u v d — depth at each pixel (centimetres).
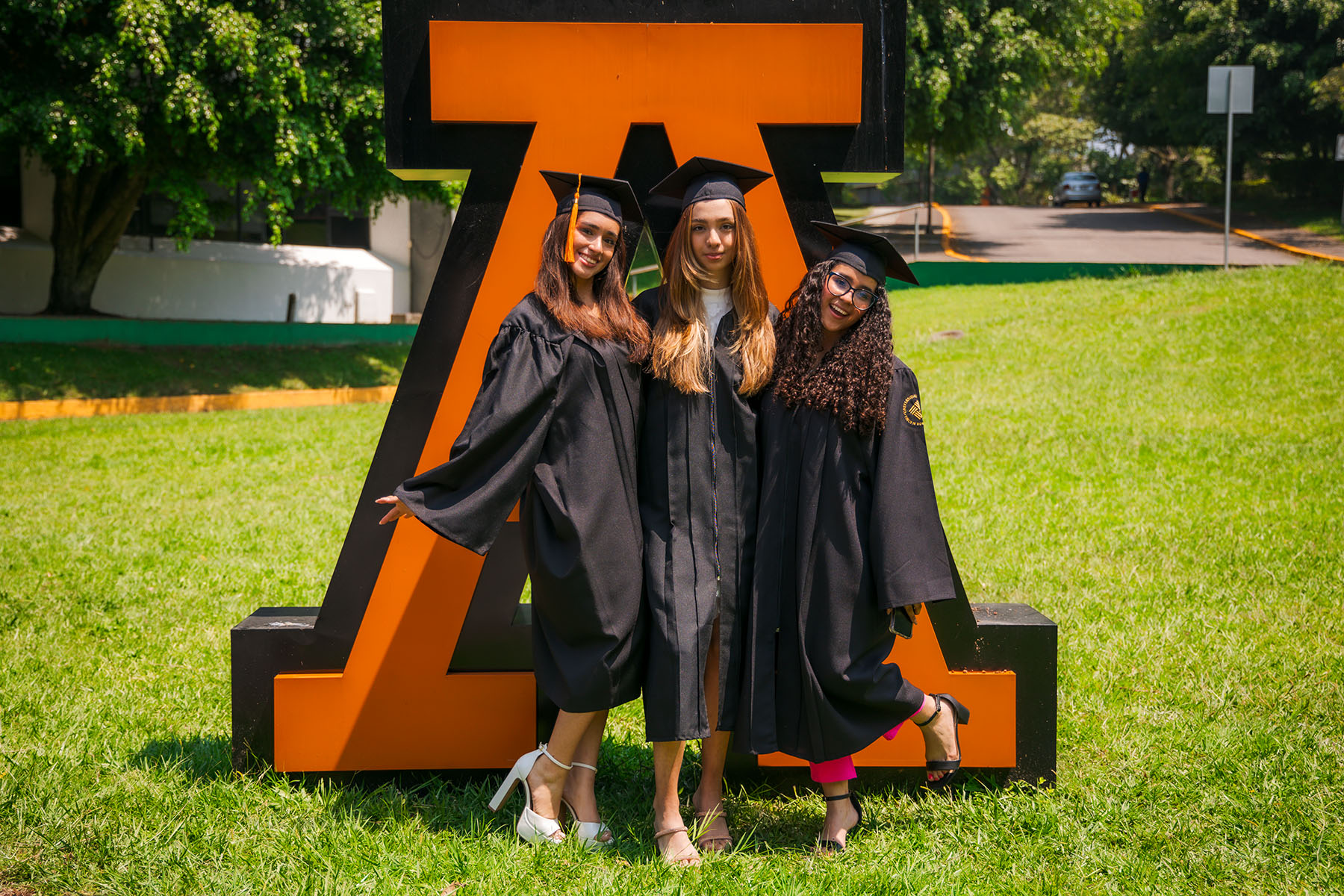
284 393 1382
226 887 257
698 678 265
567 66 310
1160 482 715
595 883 258
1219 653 419
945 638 322
